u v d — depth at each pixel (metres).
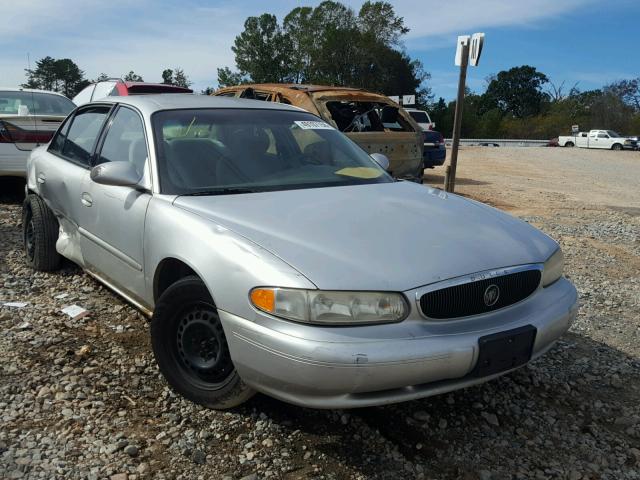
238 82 71.38
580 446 3.11
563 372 3.90
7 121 7.52
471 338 2.76
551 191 15.04
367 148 9.01
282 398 2.74
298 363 2.59
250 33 69.38
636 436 3.23
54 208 4.88
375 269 2.75
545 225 9.41
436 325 2.76
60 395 3.27
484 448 3.05
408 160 9.53
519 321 2.96
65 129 5.18
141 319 4.33
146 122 3.87
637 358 4.18
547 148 40.56
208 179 3.61
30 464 2.69
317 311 2.61
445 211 3.53
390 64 69.00
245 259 2.81
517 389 3.63
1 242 6.22
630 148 43.50
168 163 3.64
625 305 5.30
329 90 9.16
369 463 2.87
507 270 3.00
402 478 2.78
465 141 55.72
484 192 13.77
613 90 75.31
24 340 3.91
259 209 3.26
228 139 3.94
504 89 111.94
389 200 3.60
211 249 2.96
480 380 2.84
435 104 81.56
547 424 3.30
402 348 2.61
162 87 11.70
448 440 3.09
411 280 2.74
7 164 7.58
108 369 3.59
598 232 8.98
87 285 4.96
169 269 3.42
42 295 4.76
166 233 3.28
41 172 5.09
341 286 2.64
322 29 69.44
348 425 3.15
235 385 3.01
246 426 3.09
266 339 2.66
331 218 3.18
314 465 2.83
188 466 2.77
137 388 3.40
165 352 3.29
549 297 3.21
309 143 4.24
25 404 3.17
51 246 5.09
